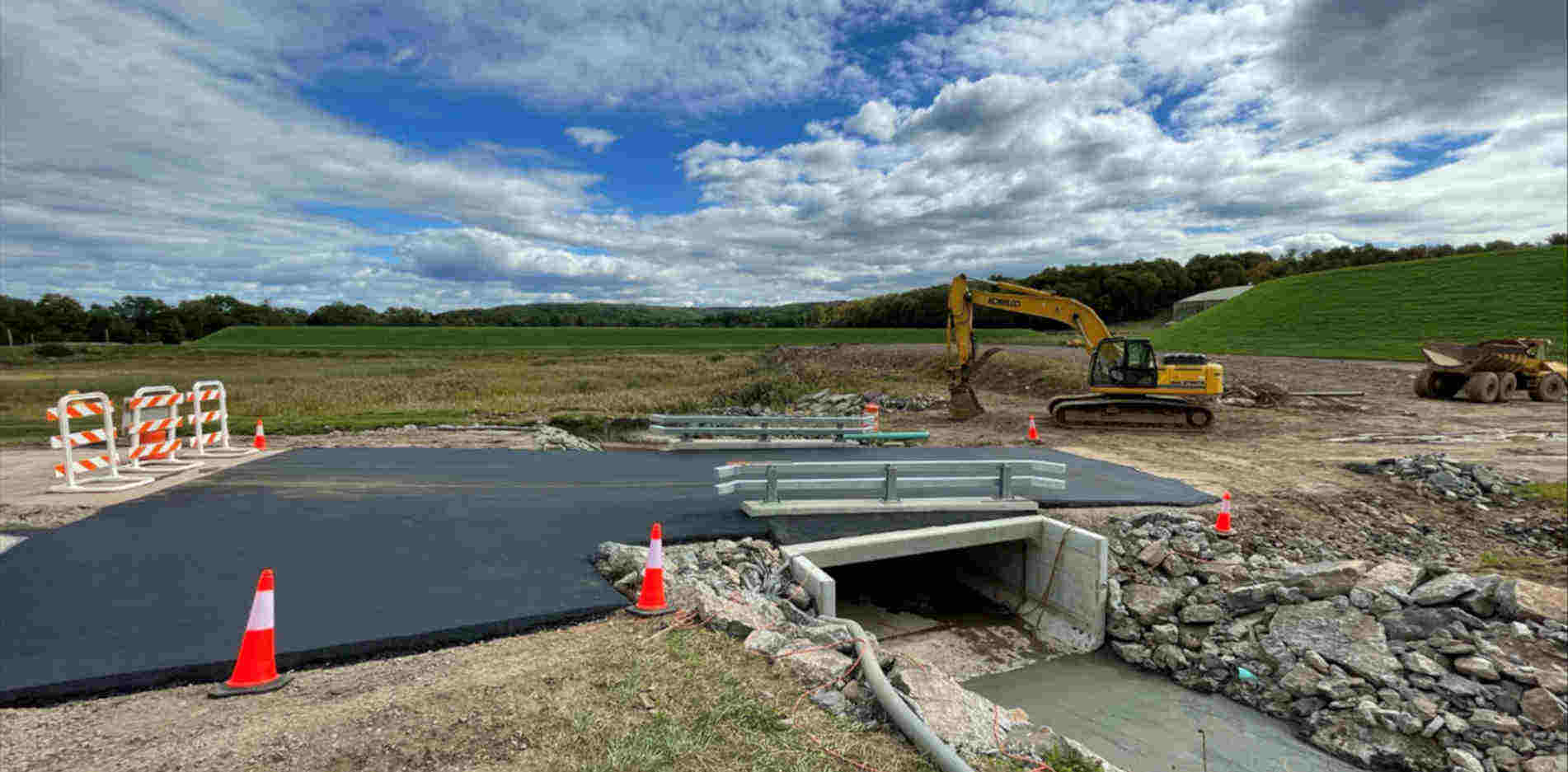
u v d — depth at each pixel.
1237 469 14.15
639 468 12.16
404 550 7.38
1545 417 20.59
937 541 9.51
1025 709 7.82
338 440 14.92
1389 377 28.98
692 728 4.14
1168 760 6.92
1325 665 7.93
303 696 4.49
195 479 10.52
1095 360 19.97
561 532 8.24
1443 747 6.86
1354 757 7.00
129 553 7.07
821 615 7.64
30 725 4.12
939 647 9.38
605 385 34.94
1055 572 9.95
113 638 5.17
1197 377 18.66
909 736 4.16
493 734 4.01
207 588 6.18
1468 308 42.16
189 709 4.32
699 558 7.94
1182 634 8.97
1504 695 7.15
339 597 6.02
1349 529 11.03
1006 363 33.16
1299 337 44.78
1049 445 16.91
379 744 3.88
